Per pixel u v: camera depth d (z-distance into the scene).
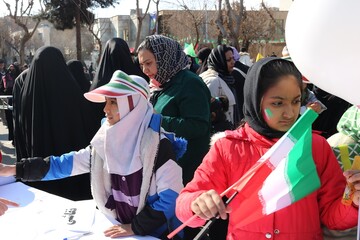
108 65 3.32
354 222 1.39
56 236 1.88
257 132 1.52
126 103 1.93
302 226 1.47
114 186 2.01
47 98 2.86
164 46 2.73
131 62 3.38
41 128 2.86
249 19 23.19
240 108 5.10
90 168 2.07
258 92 1.46
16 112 3.22
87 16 21.42
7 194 2.40
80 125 2.94
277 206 1.33
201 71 5.88
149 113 2.00
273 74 1.43
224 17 18.28
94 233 1.92
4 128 9.50
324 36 1.03
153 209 1.90
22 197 2.36
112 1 21.44
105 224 2.01
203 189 1.53
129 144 1.96
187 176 2.65
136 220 1.91
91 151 2.10
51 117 2.85
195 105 2.62
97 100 2.13
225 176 1.56
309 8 1.06
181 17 27.59
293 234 1.46
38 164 2.09
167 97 2.70
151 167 1.92
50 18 20.94
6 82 10.60
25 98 2.92
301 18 1.09
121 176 1.96
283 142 1.34
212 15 25.34
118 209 2.03
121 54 3.32
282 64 1.46
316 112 1.35
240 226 1.45
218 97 3.73
